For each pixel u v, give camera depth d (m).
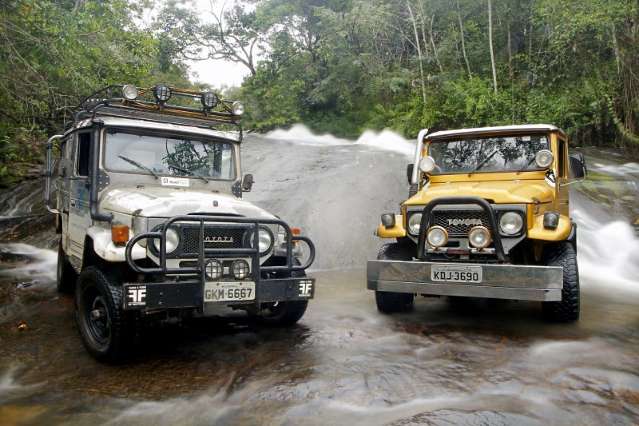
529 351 4.36
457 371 3.92
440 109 21.09
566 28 19.09
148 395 3.59
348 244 8.89
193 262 4.37
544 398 3.42
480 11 23.70
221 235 4.47
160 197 4.70
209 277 4.23
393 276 5.31
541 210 5.27
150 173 5.29
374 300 6.36
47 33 11.32
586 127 19.28
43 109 12.75
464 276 5.00
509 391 3.54
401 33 25.39
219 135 5.73
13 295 6.52
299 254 4.96
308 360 4.21
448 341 4.68
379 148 16.48
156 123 5.51
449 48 23.02
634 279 7.65
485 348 4.46
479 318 5.53
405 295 5.64
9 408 3.39
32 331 5.08
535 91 19.94
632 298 6.41
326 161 13.54
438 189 5.85
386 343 4.64
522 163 6.01
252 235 4.57
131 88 5.25
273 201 10.18
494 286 4.90
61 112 13.50
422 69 23.78
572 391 3.52
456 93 20.25
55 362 4.25
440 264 5.09
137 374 3.98
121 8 15.59
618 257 8.67
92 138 5.10
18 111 12.65
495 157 6.14
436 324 5.29
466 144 6.34
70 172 5.61
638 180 13.03
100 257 4.54
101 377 3.92
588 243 9.19
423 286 5.16
